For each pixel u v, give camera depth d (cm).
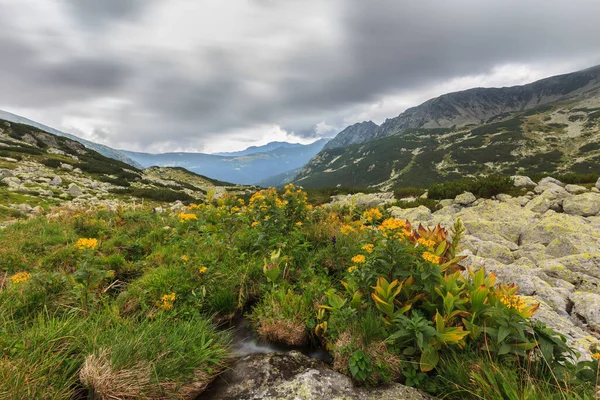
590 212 1031
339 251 607
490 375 255
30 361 242
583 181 1655
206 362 332
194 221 749
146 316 385
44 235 707
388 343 330
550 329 291
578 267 612
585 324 438
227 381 320
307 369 333
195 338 350
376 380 309
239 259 578
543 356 267
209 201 1037
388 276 385
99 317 343
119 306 403
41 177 3450
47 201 2178
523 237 868
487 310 311
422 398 285
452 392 273
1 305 356
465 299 331
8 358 244
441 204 1507
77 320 333
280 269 542
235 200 992
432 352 303
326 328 385
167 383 282
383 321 351
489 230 928
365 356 314
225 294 478
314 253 651
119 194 3684
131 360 277
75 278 376
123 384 256
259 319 434
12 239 645
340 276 543
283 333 403
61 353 274
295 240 638
